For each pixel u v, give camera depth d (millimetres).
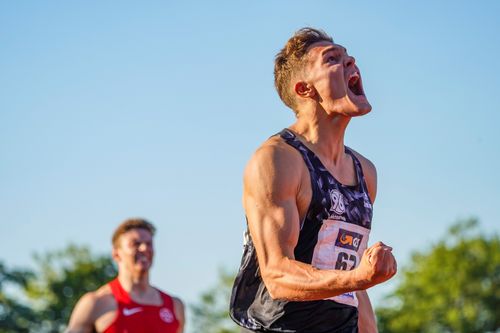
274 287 4055
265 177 4242
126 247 8195
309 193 4312
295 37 4602
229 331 41500
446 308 50875
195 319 41688
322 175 4359
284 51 4617
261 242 4172
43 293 44375
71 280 44375
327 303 4402
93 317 8156
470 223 52844
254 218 4227
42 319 43938
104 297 8203
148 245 8234
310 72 4477
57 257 44812
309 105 4477
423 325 50938
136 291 8273
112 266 45844
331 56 4477
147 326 8180
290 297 3986
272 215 4188
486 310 50750
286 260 4055
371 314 4859
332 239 4340
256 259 4395
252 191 4277
